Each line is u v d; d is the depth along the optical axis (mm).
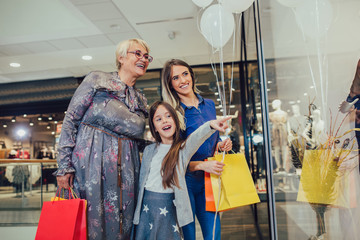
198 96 1760
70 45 4977
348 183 1057
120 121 1555
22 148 7906
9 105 7109
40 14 4566
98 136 1524
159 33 4613
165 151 1565
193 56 5660
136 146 1678
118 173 1521
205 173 1499
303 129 1221
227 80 6016
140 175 1573
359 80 1004
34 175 3863
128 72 1648
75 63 5816
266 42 1631
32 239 3275
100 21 4184
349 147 1057
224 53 5012
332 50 1104
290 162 1306
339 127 1085
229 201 1405
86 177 1471
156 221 1439
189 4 3748
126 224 1523
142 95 1791
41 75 6578
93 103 1550
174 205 1470
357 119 1038
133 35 4652
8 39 4695
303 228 1188
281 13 1445
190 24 4309
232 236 3092
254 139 3367
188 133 1673
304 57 1229
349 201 1051
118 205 1501
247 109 4566
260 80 1652
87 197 1453
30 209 3791
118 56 1659
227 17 1715
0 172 3918
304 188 1176
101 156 1505
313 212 1142
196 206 1642
